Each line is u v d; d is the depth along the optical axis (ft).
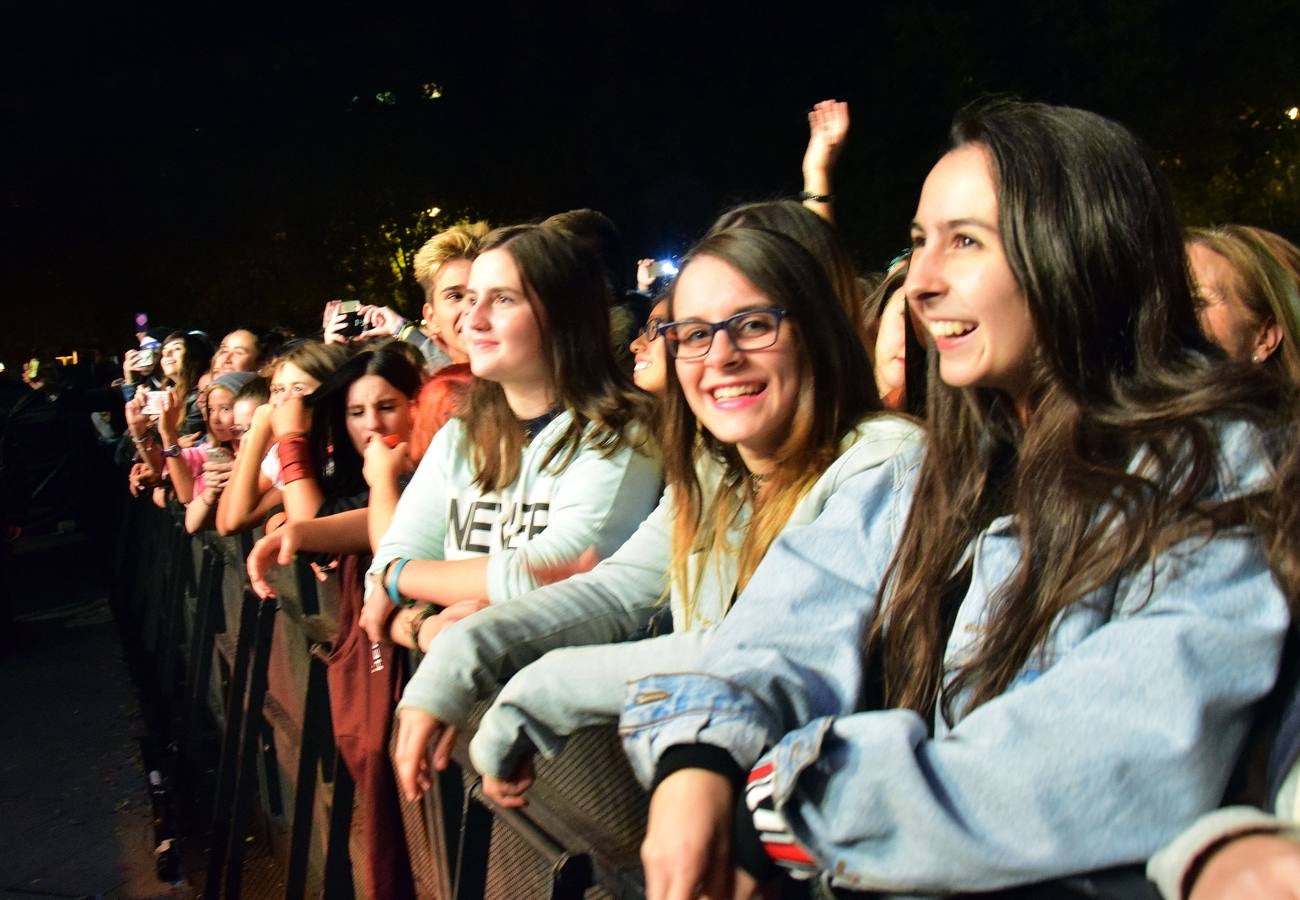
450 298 11.08
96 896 13.94
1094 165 3.88
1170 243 3.90
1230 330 6.54
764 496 5.51
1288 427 3.57
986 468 4.19
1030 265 3.86
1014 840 3.27
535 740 5.19
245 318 51.44
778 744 3.62
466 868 6.30
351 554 9.27
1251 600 3.40
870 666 4.33
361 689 8.80
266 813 14.02
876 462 5.24
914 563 4.24
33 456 40.34
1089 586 3.54
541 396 7.51
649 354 8.37
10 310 52.08
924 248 4.13
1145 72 33.12
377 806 8.45
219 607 16.52
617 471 7.09
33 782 17.99
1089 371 3.80
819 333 5.47
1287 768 3.44
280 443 10.92
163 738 18.97
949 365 4.09
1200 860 3.00
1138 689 3.33
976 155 4.04
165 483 22.52
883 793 3.37
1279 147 35.35
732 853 3.64
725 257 5.51
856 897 3.53
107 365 48.67
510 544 7.38
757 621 4.33
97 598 32.91
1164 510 3.50
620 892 4.84
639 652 5.14
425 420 10.21
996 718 3.42
